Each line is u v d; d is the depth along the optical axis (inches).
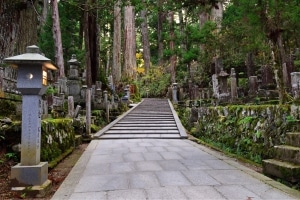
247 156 231.6
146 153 242.8
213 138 333.4
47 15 753.0
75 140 289.1
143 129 416.8
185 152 247.4
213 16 680.4
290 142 165.6
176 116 517.7
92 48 607.5
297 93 219.5
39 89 134.6
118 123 458.3
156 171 171.8
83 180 152.5
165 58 999.6
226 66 607.2
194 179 151.6
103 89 669.3
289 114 187.0
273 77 401.4
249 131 242.7
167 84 1011.3
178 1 211.6
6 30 328.2
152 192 129.1
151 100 856.9
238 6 219.8
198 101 518.3
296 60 474.9
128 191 131.3
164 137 361.1
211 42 586.6
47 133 193.6
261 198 119.4
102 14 539.2
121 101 679.1
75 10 450.6
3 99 268.8
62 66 641.6
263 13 201.5
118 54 938.1
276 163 153.5
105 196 124.7
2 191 132.2
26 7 339.3
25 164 134.7
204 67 722.2
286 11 192.1
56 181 154.3
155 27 1327.5
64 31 831.1
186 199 118.9
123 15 1088.2
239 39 511.2
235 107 289.7
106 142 324.2
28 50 138.0
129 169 178.4
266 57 495.5
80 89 528.4
